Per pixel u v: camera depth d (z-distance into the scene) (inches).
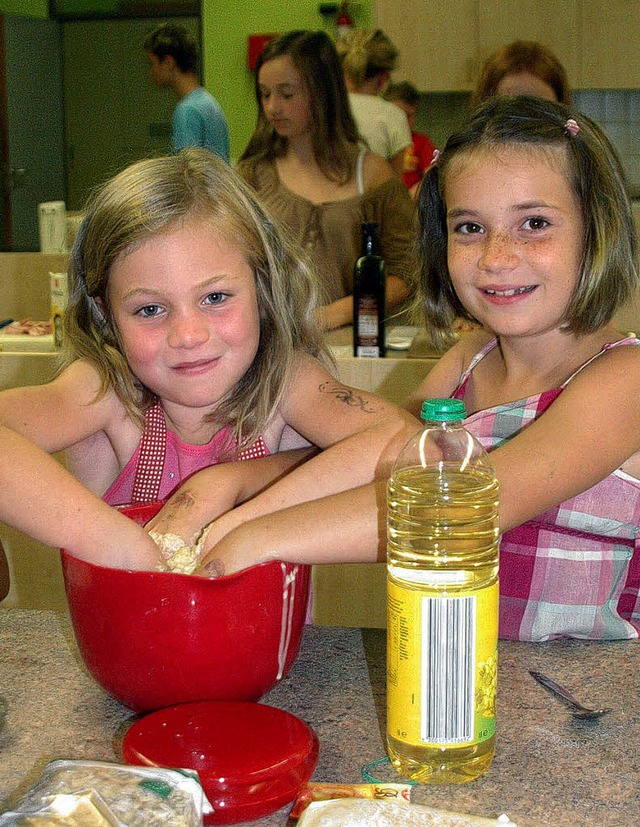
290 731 28.7
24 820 22.4
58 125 284.5
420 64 199.8
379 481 37.0
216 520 36.5
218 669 30.8
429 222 49.1
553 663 35.5
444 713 26.9
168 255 37.9
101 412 44.9
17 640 38.0
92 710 32.5
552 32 193.3
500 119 41.2
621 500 41.8
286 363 44.1
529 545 42.6
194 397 39.9
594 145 41.3
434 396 50.9
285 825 26.2
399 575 27.7
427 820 24.2
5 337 95.4
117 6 273.9
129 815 23.2
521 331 41.5
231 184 41.7
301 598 32.9
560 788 27.3
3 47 263.4
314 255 104.5
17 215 274.8
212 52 258.4
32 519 34.4
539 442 37.8
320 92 103.3
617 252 41.7
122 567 34.0
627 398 39.5
